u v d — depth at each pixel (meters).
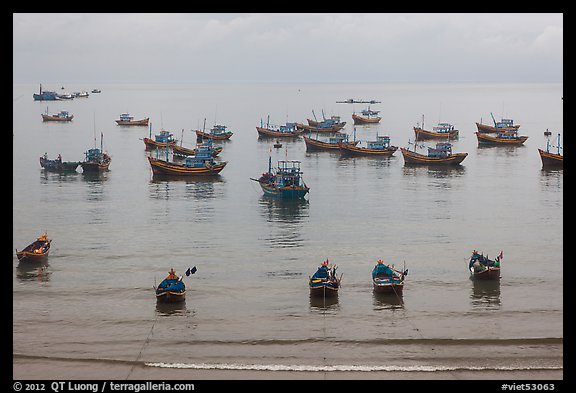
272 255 78.31
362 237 87.31
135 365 49.00
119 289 65.56
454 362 49.03
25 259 74.00
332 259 76.56
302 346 51.97
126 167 151.88
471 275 69.56
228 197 116.06
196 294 64.12
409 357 49.97
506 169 149.88
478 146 196.62
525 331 54.75
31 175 137.62
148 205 108.69
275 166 153.88
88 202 111.00
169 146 175.38
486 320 57.16
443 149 157.25
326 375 47.12
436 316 58.19
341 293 64.25
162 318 57.94
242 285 66.88
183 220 97.62
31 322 56.91
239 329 55.47
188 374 47.53
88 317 58.12
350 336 53.84
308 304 61.28
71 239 85.88
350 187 126.81
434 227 93.12
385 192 121.19
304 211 104.25
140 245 82.75
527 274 70.25
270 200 113.19
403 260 76.00
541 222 96.06
